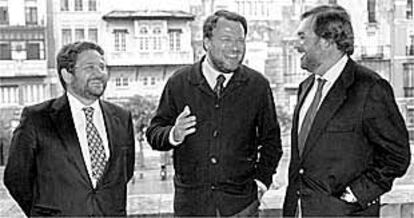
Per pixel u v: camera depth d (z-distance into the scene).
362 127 1.60
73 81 1.76
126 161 1.82
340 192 1.62
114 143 1.77
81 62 1.75
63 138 1.71
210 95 1.78
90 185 1.71
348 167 1.59
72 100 1.78
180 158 1.84
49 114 1.74
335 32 1.63
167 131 1.79
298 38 1.72
